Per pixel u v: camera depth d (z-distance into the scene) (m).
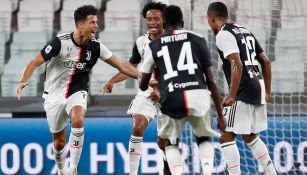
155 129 32.66
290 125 32.59
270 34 35.38
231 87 23.92
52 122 25.80
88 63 25.23
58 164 27.27
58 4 40.28
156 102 24.64
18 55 37.16
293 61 34.84
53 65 25.27
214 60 33.56
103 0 40.03
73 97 25.14
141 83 22.66
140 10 39.09
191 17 34.38
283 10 35.69
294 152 32.31
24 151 33.03
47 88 25.70
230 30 24.77
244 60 25.17
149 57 22.19
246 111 25.30
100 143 32.84
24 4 40.28
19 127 33.16
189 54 21.77
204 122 22.02
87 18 24.42
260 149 26.19
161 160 26.67
